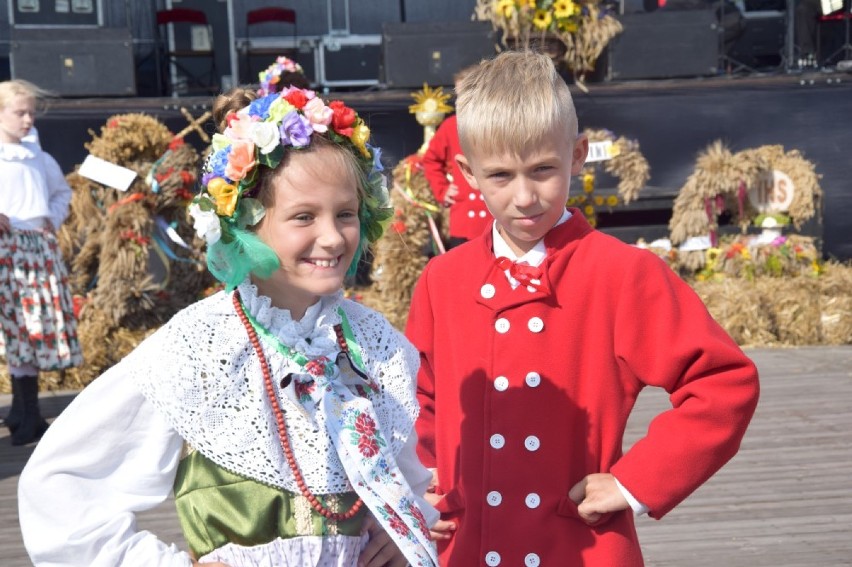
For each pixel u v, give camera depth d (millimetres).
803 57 8781
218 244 1312
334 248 1300
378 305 5895
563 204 1618
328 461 1318
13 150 4449
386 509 1298
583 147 1715
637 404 4664
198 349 1295
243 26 9344
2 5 8766
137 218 5500
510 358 1636
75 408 1280
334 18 9328
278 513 1302
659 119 7191
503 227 1663
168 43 9359
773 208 6590
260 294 1354
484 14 6691
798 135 7168
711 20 7285
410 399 1437
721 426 1526
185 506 1316
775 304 6008
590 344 1621
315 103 1307
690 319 1585
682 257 6461
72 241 5840
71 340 4570
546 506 1599
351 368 1370
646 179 6723
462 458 1661
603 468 1607
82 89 7539
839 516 3143
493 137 1556
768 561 2805
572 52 6859
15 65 7473
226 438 1285
